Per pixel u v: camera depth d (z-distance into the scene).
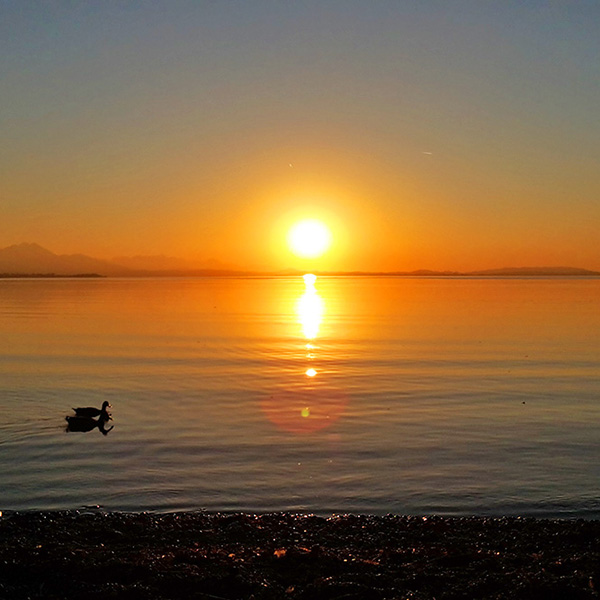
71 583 12.47
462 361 45.97
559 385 36.16
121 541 15.14
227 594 12.28
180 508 17.88
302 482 19.88
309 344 57.16
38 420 27.72
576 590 12.05
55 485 19.50
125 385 36.47
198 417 28.28
